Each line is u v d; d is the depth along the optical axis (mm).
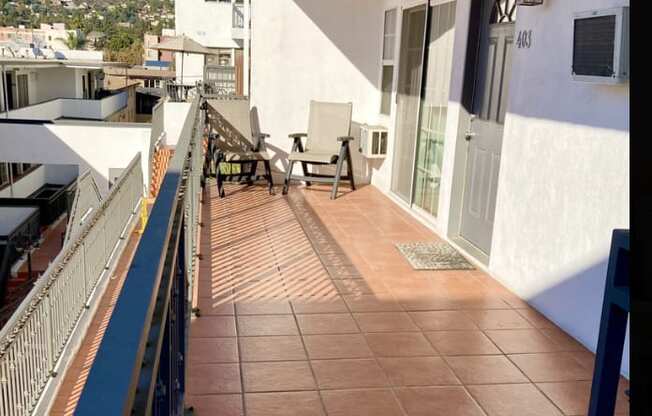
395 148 6734
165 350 1705
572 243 3418
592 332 3262
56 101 21734
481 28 4770
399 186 6664
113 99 25375
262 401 2713
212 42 22578
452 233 5219
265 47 7238
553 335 3482
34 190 19672
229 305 3770
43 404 5832
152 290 1127
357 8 7230
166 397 1700
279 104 7383
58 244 15766
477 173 4832
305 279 4270
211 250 4855
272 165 7551
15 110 17859
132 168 12211
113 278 9266
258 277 4281
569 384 2969
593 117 3197
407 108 6379
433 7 5672
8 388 5094
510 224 4129
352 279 4301
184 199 2535
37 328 5898
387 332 3471
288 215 6000
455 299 3986
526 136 3898
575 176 3373
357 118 7516
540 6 3693
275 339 3328
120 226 10859
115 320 990
